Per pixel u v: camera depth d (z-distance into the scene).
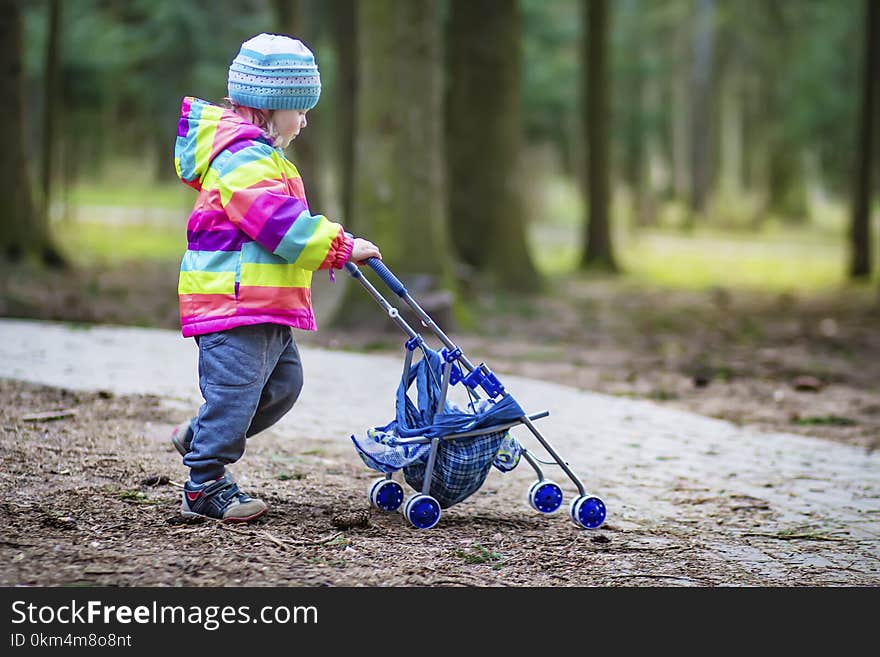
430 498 5.86
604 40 30.36
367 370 11.41
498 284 22.53
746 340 17.31
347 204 26.84
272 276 5.34
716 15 47.72
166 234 34.31
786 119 51.09
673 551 5.86
